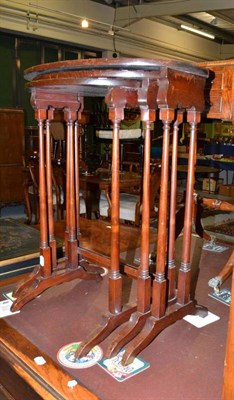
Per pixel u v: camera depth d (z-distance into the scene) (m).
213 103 1.19
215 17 7.52
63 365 1.02
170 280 1.21
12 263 1.68
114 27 6.84
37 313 1.31
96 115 4.62
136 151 4.87
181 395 0.92
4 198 5.38
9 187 5.40
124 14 6.96
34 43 6.30
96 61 0.95
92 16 6.79
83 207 3.67
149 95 1.00
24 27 5.81
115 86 1.02
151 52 8.05
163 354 1.08
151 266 1.51
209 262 1.80
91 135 5.15
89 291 1.48
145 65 0.95
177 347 1.12
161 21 7.91
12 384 1.07
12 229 2.21
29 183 4.26
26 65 6.29
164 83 0.98
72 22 6.43
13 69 6.14
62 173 3.40
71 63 0.98
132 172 4.01
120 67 0.96
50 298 1.42
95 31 6.83
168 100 1.00
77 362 1.03
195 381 0.97
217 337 1.17
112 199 1.10
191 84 1.06
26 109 6.39
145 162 1.06
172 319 1.19
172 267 1.21
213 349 1.11
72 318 1.27
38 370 1.00
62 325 1.23
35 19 5.89
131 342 1.08
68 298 1.42
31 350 1.09
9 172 5.38
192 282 1.57
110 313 1.15
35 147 5.98
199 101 1.10
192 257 1.87
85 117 3.64
